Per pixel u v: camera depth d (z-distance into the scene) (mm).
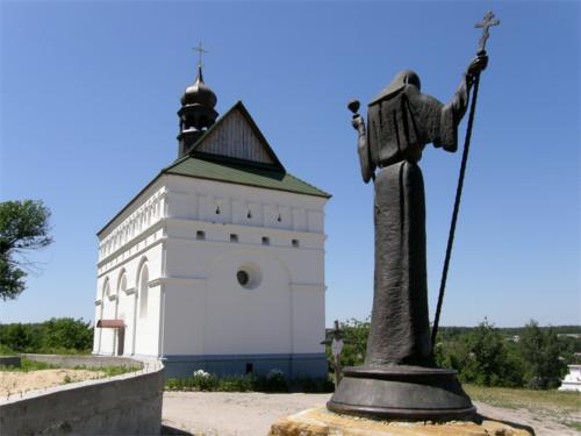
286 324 33625
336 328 21359
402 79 6344
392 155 6266
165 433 15000
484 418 5520
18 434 7695
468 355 43406
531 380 59000
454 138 5605
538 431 16656
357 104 7148
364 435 4871
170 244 30766
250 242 33188
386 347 5805
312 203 36125
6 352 41156
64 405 9133
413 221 6000
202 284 31156
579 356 110688
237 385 29312
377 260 6160
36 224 57094
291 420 5582
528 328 74562
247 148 37219
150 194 34406
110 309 40938
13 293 56219
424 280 5957
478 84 5754
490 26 5512
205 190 32594
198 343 30484
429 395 5250
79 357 28875
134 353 33750
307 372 33375
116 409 11352
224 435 15602
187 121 40812
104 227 45875
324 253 35688
